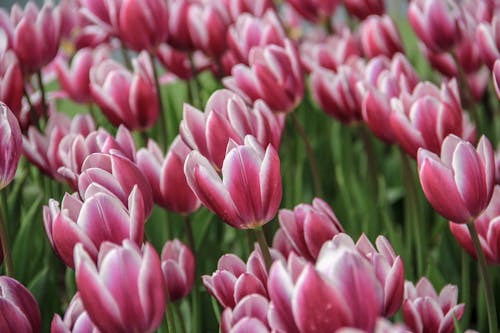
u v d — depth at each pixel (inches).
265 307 47.8
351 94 65.6
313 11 78.9
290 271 45.4
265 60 62.9
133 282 46.9
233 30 67.5
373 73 65.4
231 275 50.6
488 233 55.9
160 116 67.7
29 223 63.3
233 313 47.8
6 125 52.9
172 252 56.6
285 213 52.9
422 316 52.0
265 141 55.2
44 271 61.6
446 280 67.4
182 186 57.2
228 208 51.4
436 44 65.4
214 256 65.2
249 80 62.6
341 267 44.3
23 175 66.9
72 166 57.0
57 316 49.5
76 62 71.4
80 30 76.5
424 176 52.3
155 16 65.4
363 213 68.8
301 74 63.1
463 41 65.4
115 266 46.8
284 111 63.4
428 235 73.7
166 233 64.0
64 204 51.1
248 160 51.1
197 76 74.3
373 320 44.4
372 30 70.5
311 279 44.2
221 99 55.4
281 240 55.8
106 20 67.0
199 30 69.5
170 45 70.6
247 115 54.6
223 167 51.1
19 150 53.5
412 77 63.4
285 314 45.2
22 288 50.8
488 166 52.2
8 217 64.6
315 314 44.3
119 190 52.2
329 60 74.2
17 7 68.7
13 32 66.8
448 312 52.5
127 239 47.9
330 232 52.1
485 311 64.0
